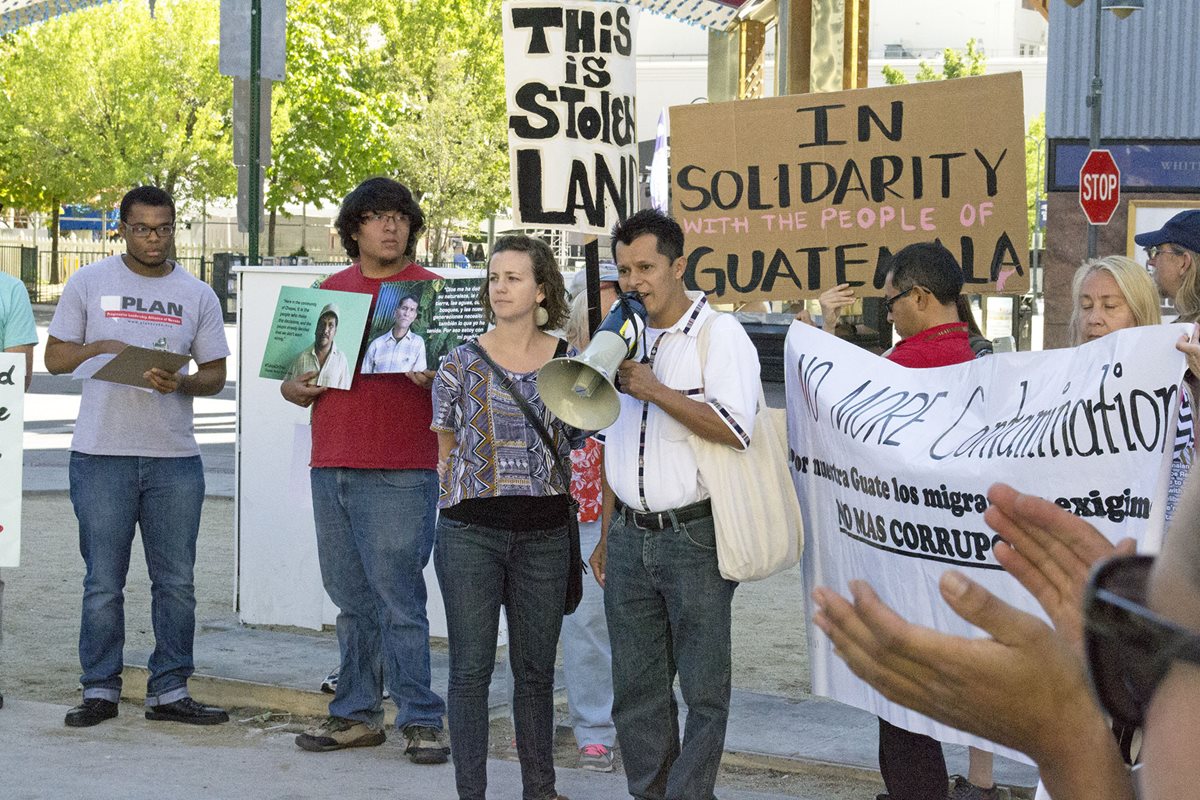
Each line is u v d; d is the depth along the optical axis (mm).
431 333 5297
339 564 5457
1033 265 34875
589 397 4109
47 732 5656
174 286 5840
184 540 5836
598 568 4828
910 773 4164
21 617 7809
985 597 925
